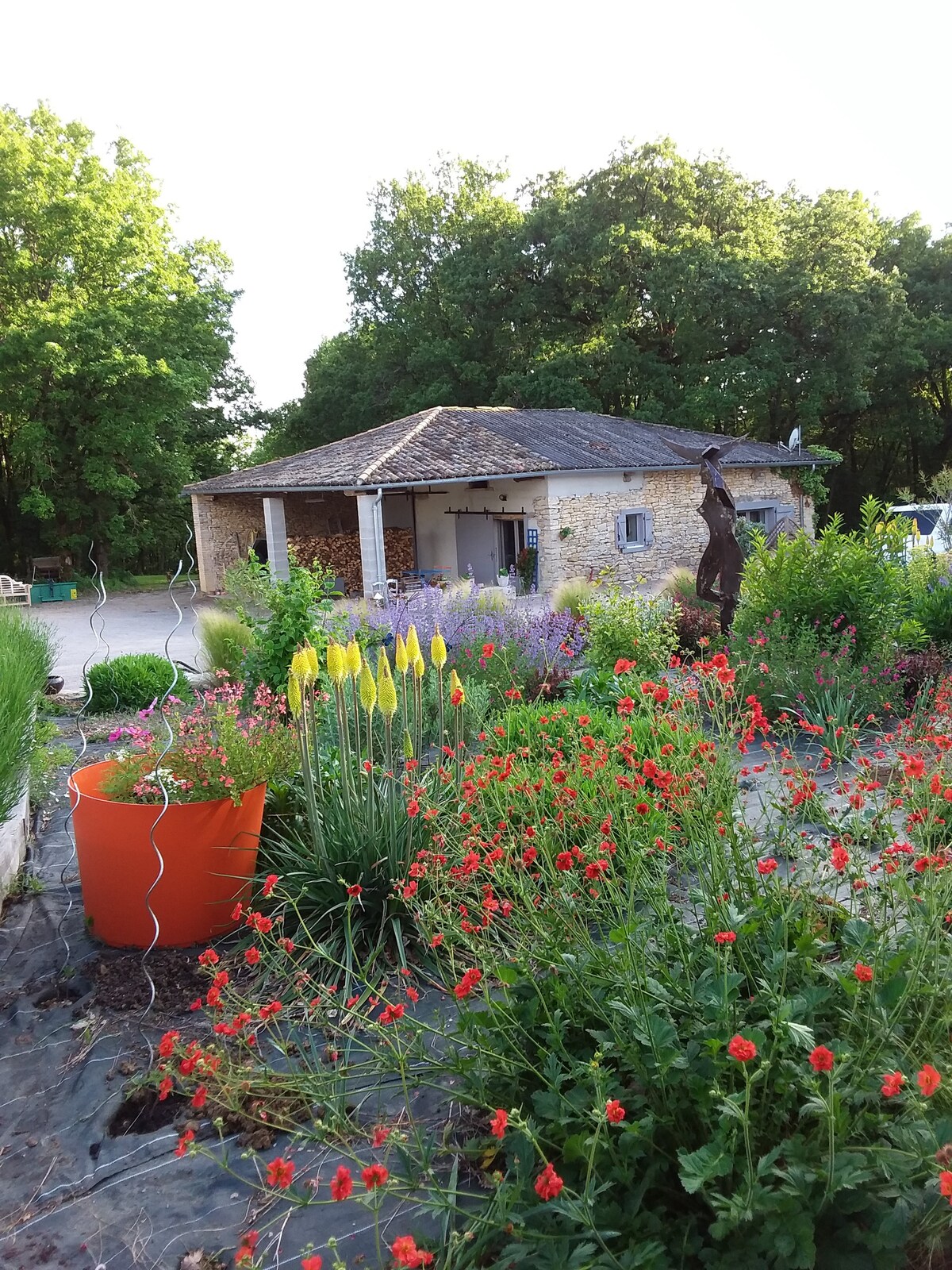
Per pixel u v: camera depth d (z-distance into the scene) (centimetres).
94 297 2619
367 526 1791
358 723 392
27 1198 244
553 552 1997
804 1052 198
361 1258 210
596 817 317
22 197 2447
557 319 3016
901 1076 158
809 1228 163
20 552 2925
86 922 391
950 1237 181
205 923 376
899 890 233
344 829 376
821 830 362
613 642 823
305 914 367
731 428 3153
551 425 2312
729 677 337
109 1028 319
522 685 791
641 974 229
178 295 2817
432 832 365
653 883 276
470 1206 219
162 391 2636
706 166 2811
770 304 2611
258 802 390
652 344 2947
